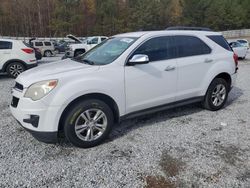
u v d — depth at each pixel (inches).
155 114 189.3
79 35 2030.0
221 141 144.9
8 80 331.3
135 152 133.2
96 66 139.3
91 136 138.0
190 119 179.5
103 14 2085.4
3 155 129.8
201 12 2380.7
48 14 1993.1
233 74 201.5
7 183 107.9
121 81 142.3
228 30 2365.9
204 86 183.6
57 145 141.3
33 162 123.9
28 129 128.3
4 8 1845.5
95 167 119.9
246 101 226.4
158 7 2239.2
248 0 2583.7
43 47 876.6
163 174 114.3
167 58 162.7
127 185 107.3
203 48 182.9
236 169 117.4
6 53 338.3
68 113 130.9
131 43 150.5
